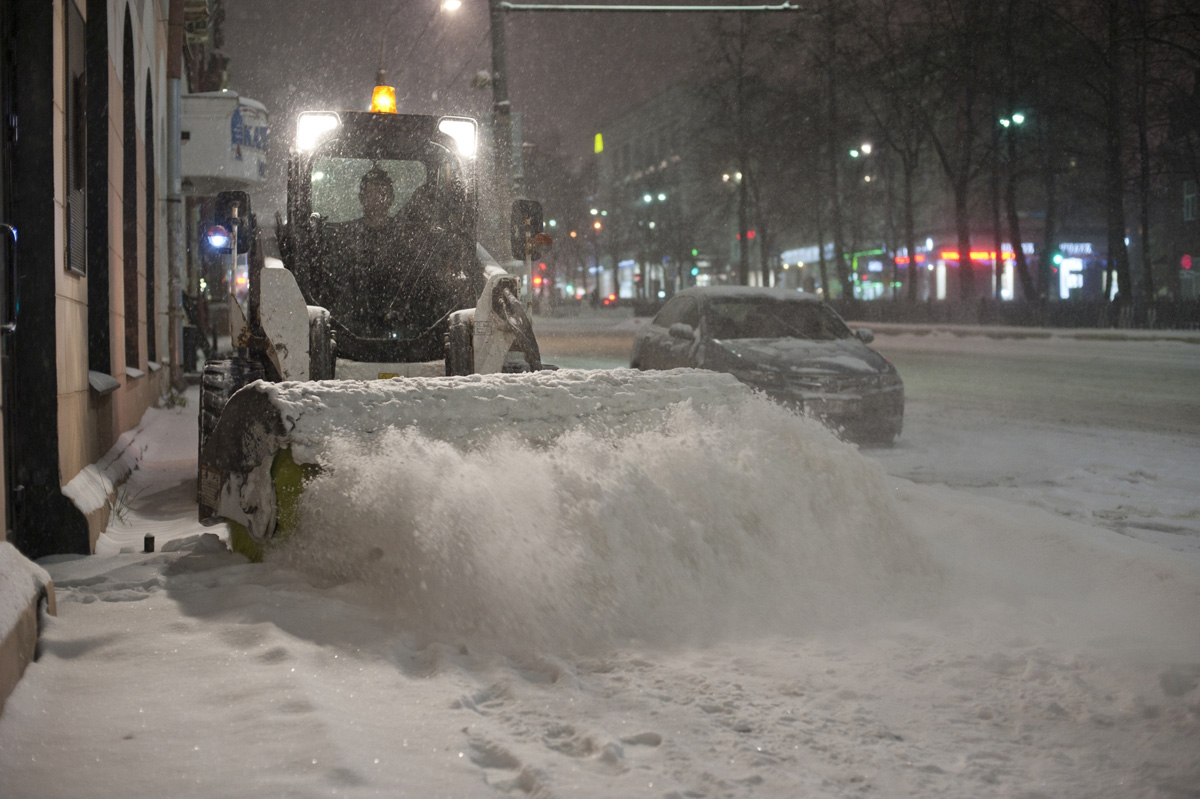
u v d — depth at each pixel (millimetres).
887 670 3588
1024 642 3920
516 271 7547
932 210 62875
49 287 5586
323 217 7082
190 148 18188
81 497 5855
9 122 5477
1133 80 34938
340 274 7027
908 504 6414
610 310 71188
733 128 49781
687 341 11758
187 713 2914
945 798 2592
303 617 3846
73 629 3709
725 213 59188
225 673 3240
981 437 11227
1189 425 12039
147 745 2693
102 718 2883
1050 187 41844
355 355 6938
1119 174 35781
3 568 3475
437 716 2961
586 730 2893
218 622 3791
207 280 22875
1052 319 35500
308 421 4371
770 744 2891
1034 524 5617
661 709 3129
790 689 3367
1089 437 11133
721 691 3318
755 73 48031
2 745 2682
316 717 2844
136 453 9586
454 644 3730
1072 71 35906
